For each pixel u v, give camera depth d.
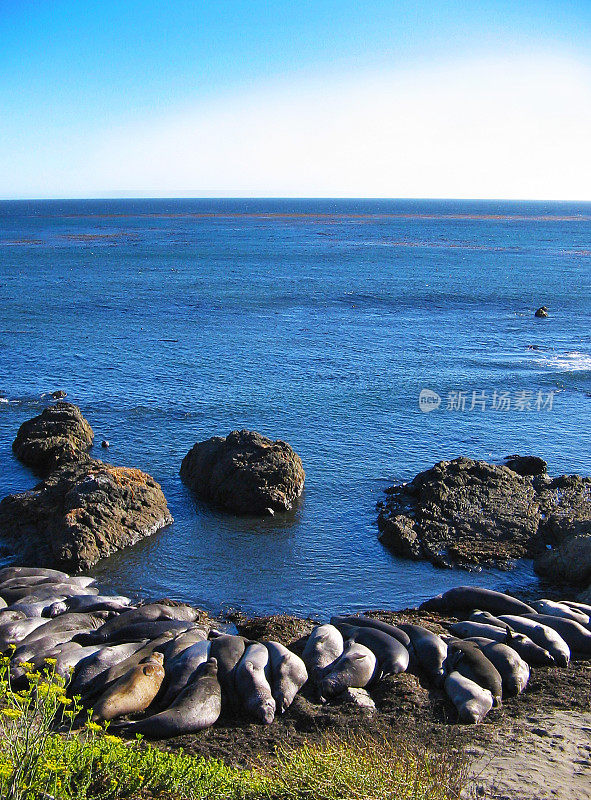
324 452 27.80
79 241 130.12
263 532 21.64
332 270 87.81
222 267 90.00
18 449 27.36
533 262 99.31
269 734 11.09
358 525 22.19
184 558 20.06
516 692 12.64
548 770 9.79
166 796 8.45
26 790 7.58
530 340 48.81
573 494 23.27
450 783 8.70
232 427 30.39
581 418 32.53
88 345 45.12
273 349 44.75
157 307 60.19
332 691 12.30
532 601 17.03
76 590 17.05
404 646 13.77
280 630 15.53
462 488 23.12
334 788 8.38
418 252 113.94
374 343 47.16
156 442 28.56
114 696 11.38
